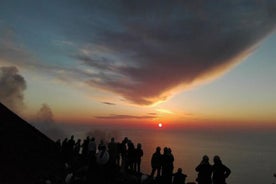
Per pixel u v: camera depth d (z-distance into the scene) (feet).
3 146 85.25
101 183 60.90
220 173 51.75
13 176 72.23
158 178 61.77
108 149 64.64
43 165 86.12
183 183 57.98
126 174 69.41
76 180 63.21
